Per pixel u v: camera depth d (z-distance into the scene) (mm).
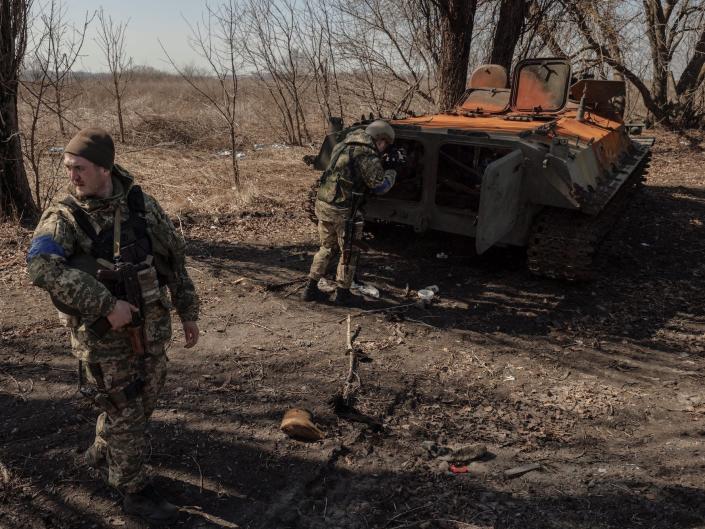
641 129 8555
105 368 2471
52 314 4914
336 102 15141
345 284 5281
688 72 17328
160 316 2592
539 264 5699
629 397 3971
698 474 3172
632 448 3420
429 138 5875
